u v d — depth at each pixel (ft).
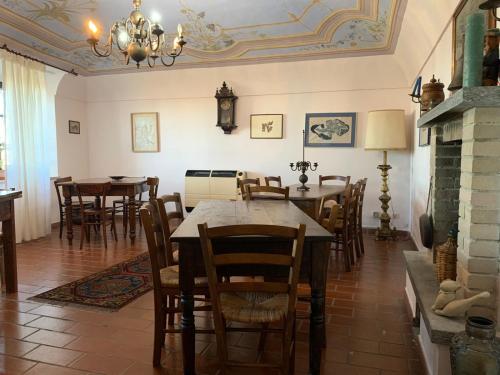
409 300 8.80
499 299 5.32
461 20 7.82
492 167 5.29
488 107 5.17
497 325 5.35
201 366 6.34
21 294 9.48
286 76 17.84
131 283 10.27
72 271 11.39
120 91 20.17
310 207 11.75
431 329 5.08
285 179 18.34
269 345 7.05
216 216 7.16
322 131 17.62
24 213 15.44
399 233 16.90
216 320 5.12
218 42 15.94
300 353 6.79
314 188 14.49
